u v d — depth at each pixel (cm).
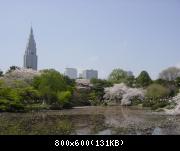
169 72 13175
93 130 3672
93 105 10256
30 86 8081
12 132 3369
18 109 6494
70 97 9100
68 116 5556
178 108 6244
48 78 8156
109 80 12900
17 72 9888
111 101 10750
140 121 4712
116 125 4175
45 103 7994
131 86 11481
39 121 4553
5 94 6462
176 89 9238
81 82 11475
